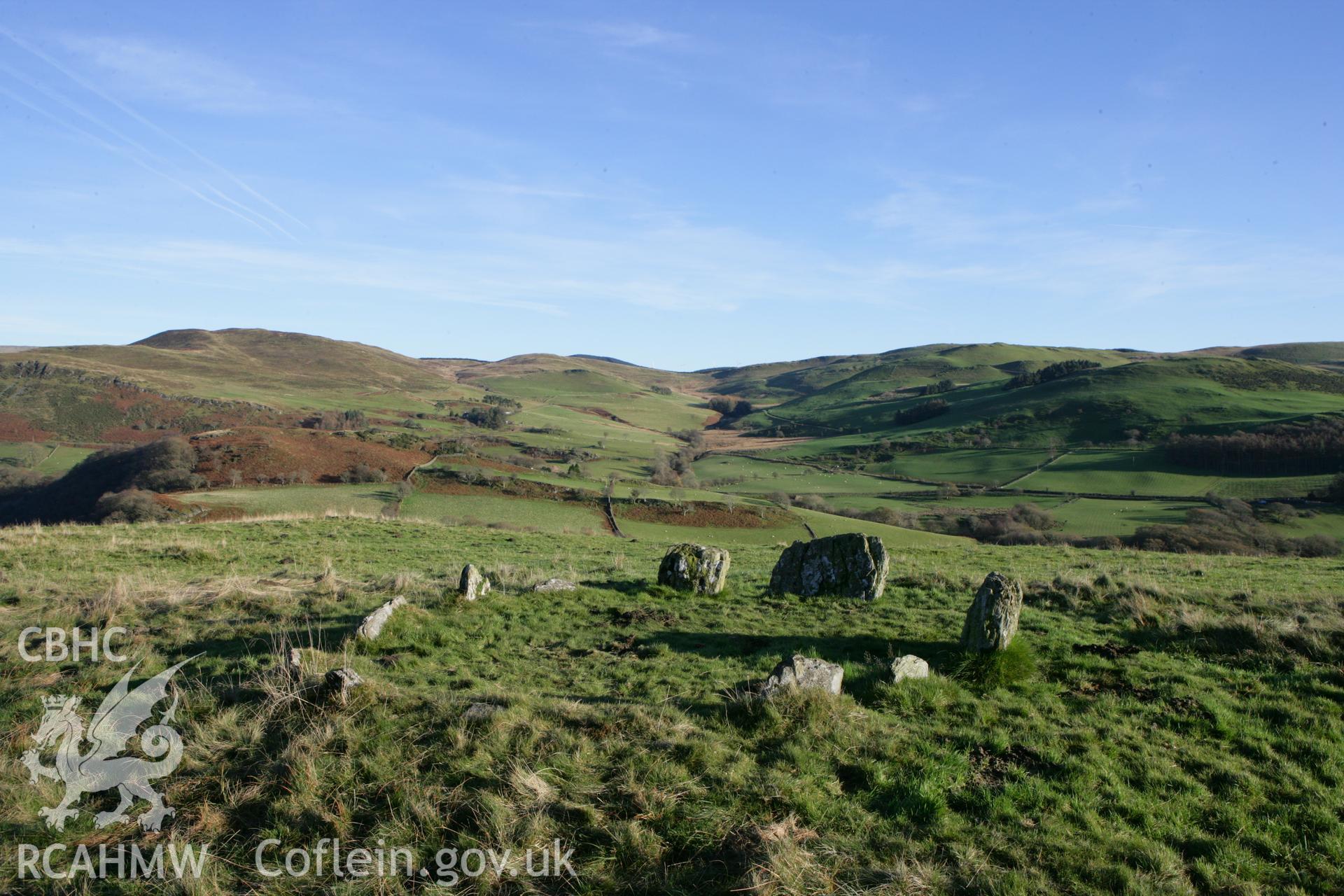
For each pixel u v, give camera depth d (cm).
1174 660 1080
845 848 633
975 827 668
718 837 642
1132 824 686
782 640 1190
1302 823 688
